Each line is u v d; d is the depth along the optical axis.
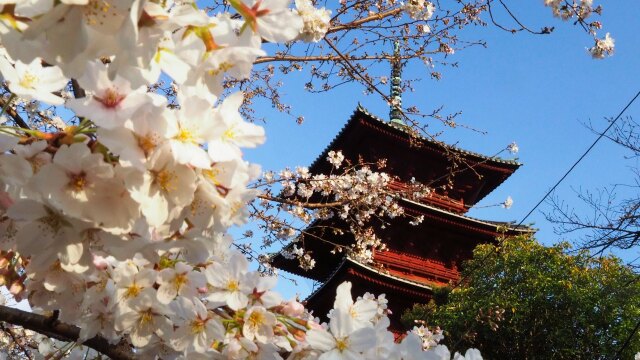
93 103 1.21
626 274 18.06
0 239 1.49
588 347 17.45
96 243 1.33
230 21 1.30
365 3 6.81
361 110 21.75
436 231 23.77
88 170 1.22
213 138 1.28
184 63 1.25
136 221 1.32
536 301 17.80
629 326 17.44
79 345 2.37
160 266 1.97
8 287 1.84
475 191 24.78
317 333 1.89
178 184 1.25
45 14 1.05
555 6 6.44
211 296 2.02
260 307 2.01
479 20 7.11
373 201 8.99
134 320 1.92
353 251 9.55
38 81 1.54
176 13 1.19
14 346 4.85
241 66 1.33
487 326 17.58
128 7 1.05
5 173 1.33
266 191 7.81
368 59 6.70
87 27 1.06
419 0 6.12
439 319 18.58
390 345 1.91
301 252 9.48
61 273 1.66
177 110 1.27
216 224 1.37
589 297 17.62
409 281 21.56
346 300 2.12
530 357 17.64
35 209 1.28
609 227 10.72
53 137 1.34
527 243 19.27
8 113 3.56
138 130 1.21
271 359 2.00
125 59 1.10
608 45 6.50
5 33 1.10
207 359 1.99
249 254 7.65
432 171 23.66
